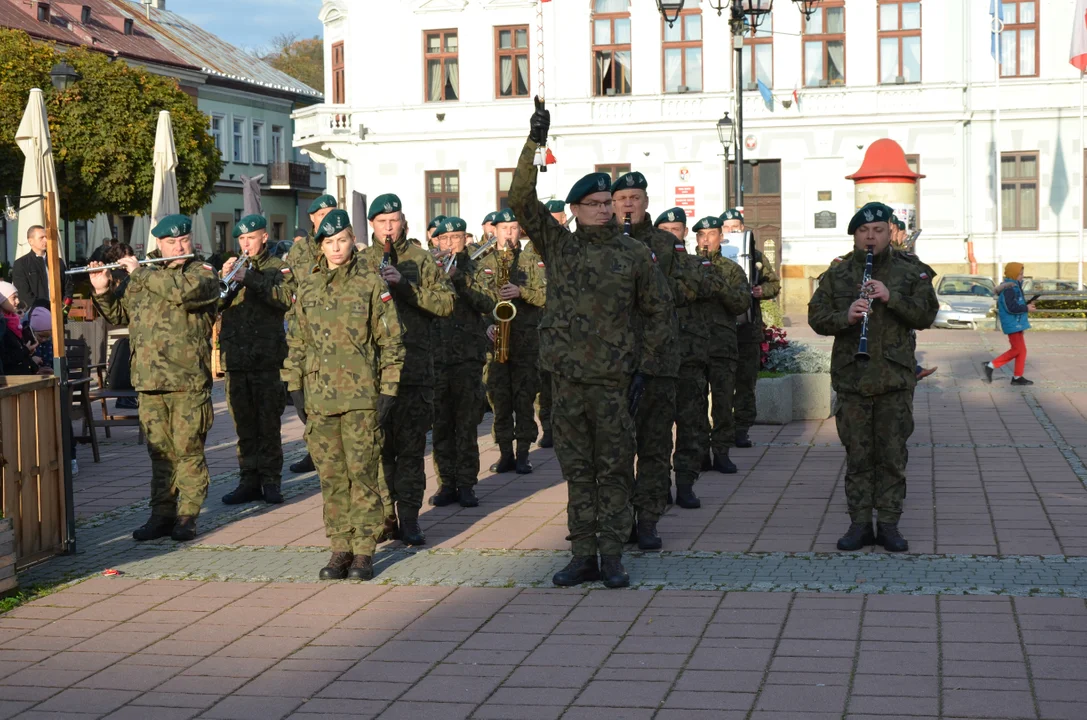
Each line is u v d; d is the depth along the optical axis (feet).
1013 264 56.54
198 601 22.48
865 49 115.65
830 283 25.03
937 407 48.91
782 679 17.56
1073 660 17.90
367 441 23.67
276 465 31.99
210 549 26.71
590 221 22.48
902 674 17.57
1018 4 114.83
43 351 39.68
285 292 30.96
